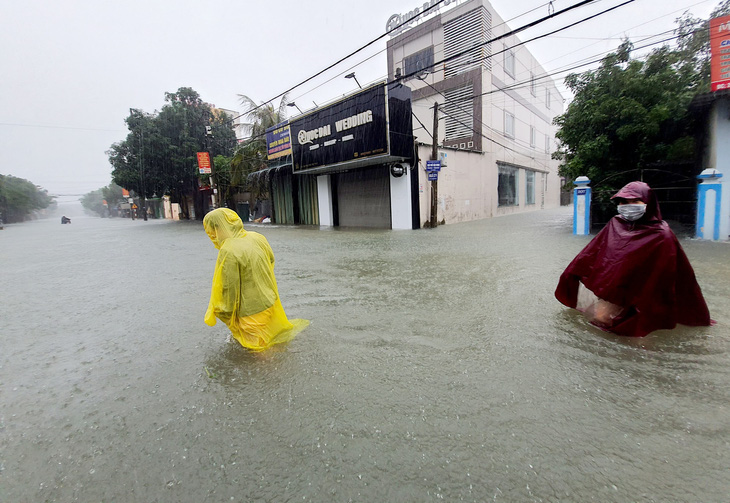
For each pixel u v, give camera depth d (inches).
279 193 843.4
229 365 111.1
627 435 73.1
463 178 655.1
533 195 998.4
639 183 123.4
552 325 132.4
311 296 184.7
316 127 598.5
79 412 90.0
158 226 1010.1
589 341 117.6
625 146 405.1
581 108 419.5
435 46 768.9
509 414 80.9
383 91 484.1
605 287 124.0
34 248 515.8
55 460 72.8
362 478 64.4
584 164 422.9
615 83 386.6
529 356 108.3
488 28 704.4
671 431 74.0
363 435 75.7
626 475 63.1
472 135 726.5
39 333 151.3
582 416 79.5
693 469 63.9
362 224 649.0
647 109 366.3
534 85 940.0
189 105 1107.9
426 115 805.9
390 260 283.3
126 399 95.0
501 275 214.8
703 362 101.7
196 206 1238.9
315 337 129.3
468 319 141.8
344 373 102.2
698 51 356.2
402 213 567.5
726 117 309.7
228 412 86.4
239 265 115.2
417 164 541.6
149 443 76.6
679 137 373.1
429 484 62.5
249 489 63.1
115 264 332.2
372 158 518.9
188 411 87.7
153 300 196.1
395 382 96.2
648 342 115.1
